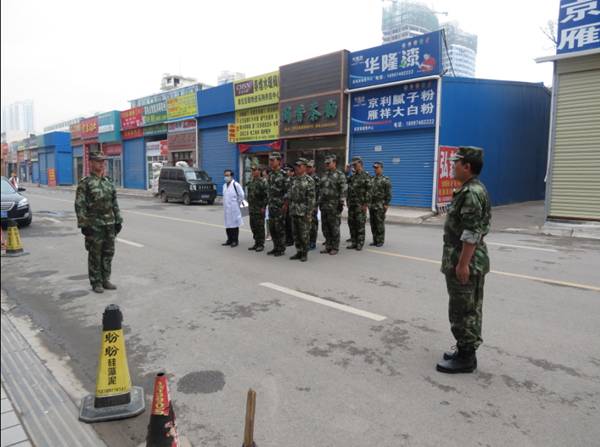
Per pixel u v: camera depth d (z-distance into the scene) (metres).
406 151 16.91
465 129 16.61
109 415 3.29
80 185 6.30
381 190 9.52
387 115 17.22
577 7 11.11
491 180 17.62
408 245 9.78
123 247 9.77
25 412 3.46
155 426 2.64
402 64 16.42
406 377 3.76
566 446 2.84
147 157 32.53
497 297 5.86
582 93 11.47
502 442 2.88
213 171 26.47
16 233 9.41
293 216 8.11
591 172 11.46
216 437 3.02
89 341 4.82
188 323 5.14
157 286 6.69
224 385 3.71
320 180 8.80
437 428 3.04
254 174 9.06
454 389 3.56
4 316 5.61
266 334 4.75
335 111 18.69
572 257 8.39
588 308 5.41
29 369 4.18
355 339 4.57
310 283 6.65
